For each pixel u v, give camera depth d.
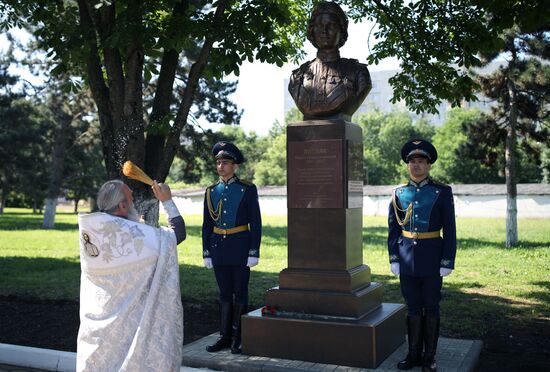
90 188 34.91
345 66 5.60
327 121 5.47
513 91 17.16
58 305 8.14
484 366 5.33
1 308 7.91
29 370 5.23
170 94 7.78
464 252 15.81
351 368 4.89
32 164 27.69
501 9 6.54
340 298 5.20
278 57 7.10
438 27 8.17
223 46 6.88
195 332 6.57
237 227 5.57
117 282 3.09
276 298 5.46
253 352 5.31
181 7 7.43
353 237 5.56
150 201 7.28
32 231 26.72
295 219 5.55
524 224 29.84
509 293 9.18
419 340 4.99
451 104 8.87
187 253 16.39
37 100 26.88
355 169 5.65
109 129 7.47
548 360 5.51
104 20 7.28
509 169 17.53
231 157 5.64
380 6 8.61
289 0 9.55
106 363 3.02
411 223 5.05
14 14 9.03
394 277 11.26
